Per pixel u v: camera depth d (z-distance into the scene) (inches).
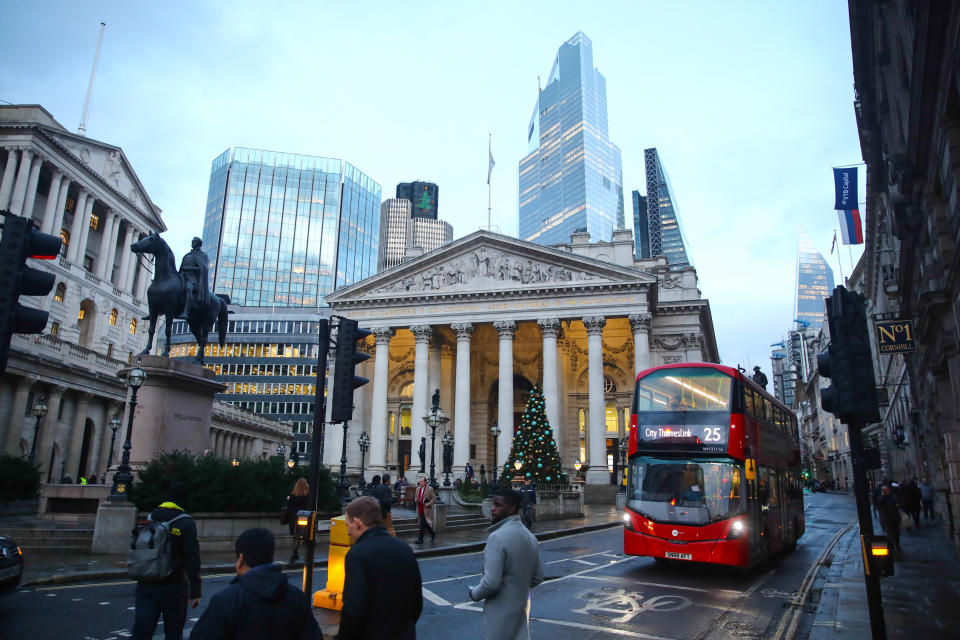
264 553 206.5
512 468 1786.4
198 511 769.6
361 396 2728.8
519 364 2822.3
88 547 701.3
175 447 811.4
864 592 598.2
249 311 4692.4
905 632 433.7
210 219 6663.4
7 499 1026.1
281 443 3385.8
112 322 2672.2
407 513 1333.7
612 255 2800.2
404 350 2861.7
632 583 668.7
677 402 785.6
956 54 494.6
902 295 1225.4
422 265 2600.9
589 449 2374.5
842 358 368.5
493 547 263.0
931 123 658.8
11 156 2220.7
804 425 6432.1
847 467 4023.1
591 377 2335.1
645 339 2321.6
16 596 499.8
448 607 527.5
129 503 716.7
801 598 600.4
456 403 2434.8
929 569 740.0
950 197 652.1
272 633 184.4
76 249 2459.4
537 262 2487.7
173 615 306.5
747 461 745.0
